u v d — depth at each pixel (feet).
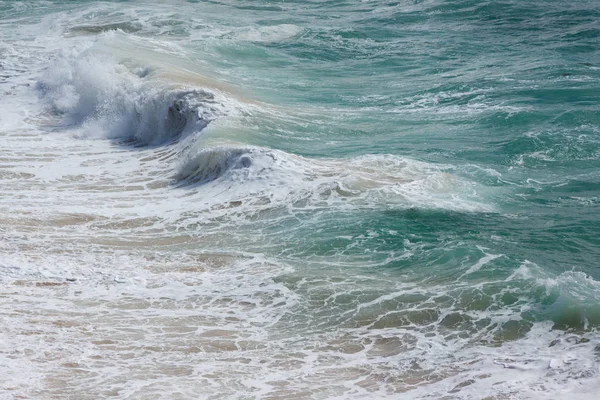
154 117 154.40
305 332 77.20
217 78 188.34
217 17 269.85
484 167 125.80
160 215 111.55
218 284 88.48
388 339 75.20
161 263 94.99
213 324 79.10
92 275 90.79
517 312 77.97
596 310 76.02
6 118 165.37
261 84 187.62
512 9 270.46
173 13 268.62
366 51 226.38
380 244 96.37
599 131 141.49
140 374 68.85
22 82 190.29
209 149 128.98
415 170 122.01
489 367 67.92
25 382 66.49
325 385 66.95
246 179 119.14
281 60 215.31
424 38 239.71
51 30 249.96
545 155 130.62
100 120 159.84
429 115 159.63
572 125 145.28
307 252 95.91
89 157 142.41
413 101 171.63
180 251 98.68
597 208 106.73
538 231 99.09
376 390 65.77
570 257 91.81
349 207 107.34
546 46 220.43
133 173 133.28
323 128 150.30
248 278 89.66
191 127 148.25
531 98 166.61
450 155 132.16
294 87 186.60
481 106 163.43
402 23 263.08
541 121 148.87
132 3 291.99
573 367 66.23
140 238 103.45
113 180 129.59
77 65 182.29
